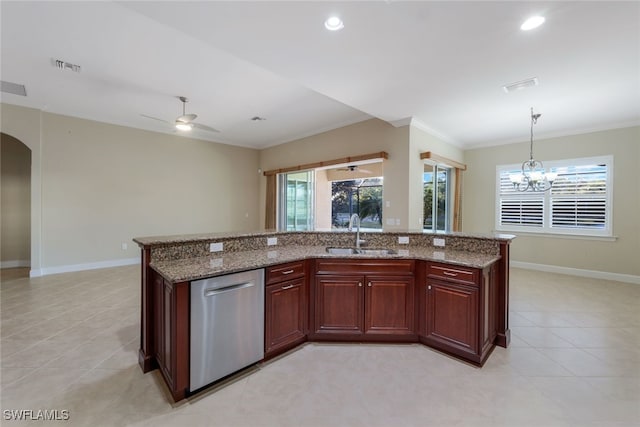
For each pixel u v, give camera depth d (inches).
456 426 64.6
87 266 213.6
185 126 164.2
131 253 232.4
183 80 147.7
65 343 102.6
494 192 243.9
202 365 75.9
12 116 185.2
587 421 66.3
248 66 133.0
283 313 96.2
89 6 93.2
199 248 99.1
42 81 149.9
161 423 65.5
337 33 91.0
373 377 83.9
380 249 122.8
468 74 119.6
